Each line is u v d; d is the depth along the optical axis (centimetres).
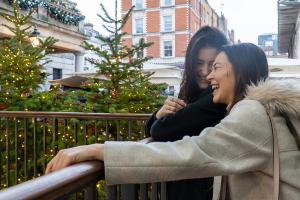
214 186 133
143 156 105
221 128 112
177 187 167
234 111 118
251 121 112
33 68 697
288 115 116
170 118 156
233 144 109
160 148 108
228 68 133
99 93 557
